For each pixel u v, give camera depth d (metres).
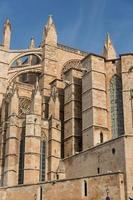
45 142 59.59
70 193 45.53
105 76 61.91
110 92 61.25
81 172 53.91
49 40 76.19
